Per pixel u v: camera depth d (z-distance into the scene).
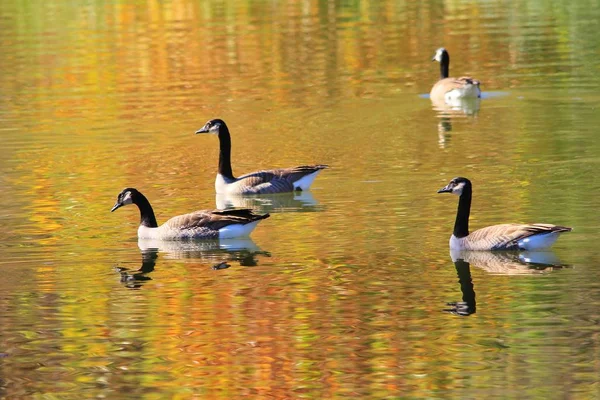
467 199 18.67
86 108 32.75
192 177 25.22
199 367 13.95
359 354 14.17
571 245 18.70
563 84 33.91
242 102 33.12
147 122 30.83
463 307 15.80
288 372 13.67
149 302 16.50
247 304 16.25
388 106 32.12
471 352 14.10
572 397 12.66
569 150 25.95
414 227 20.30
